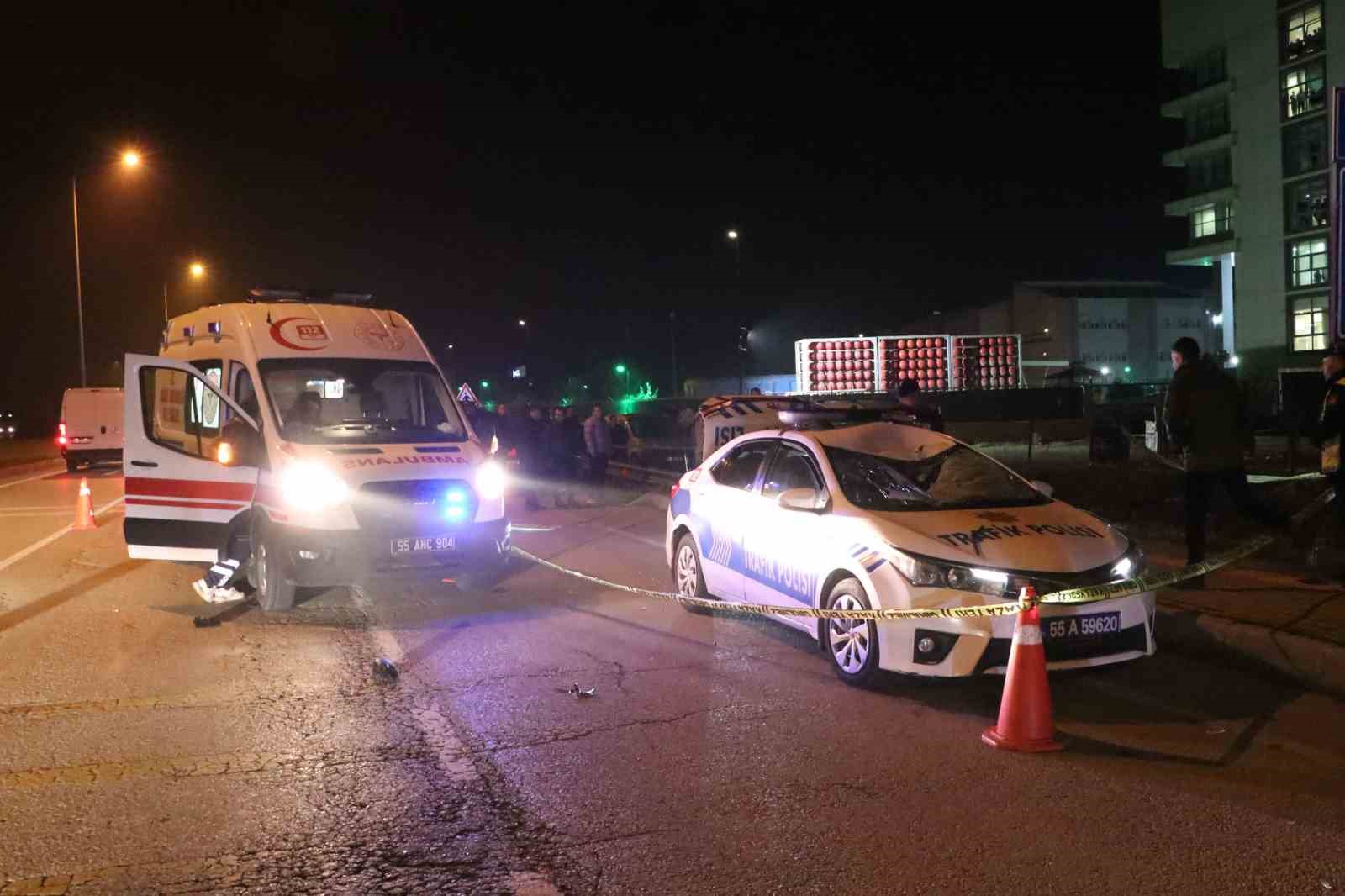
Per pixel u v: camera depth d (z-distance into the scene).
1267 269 52.12
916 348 29.33
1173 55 56.97
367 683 6.60
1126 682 6.49
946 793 4.70
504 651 7.43
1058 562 6.06
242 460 8.72
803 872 3.93
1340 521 8.14
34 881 3.90
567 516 16.05
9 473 27.86
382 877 3.94
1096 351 62.31
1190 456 8.12
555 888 3.83
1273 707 5.95
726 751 5.30
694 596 8.67
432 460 8.70
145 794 4.76
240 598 9.26
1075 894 3.73
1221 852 4.05
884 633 6.11
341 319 9.88
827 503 6.94
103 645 7.64
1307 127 50.00
